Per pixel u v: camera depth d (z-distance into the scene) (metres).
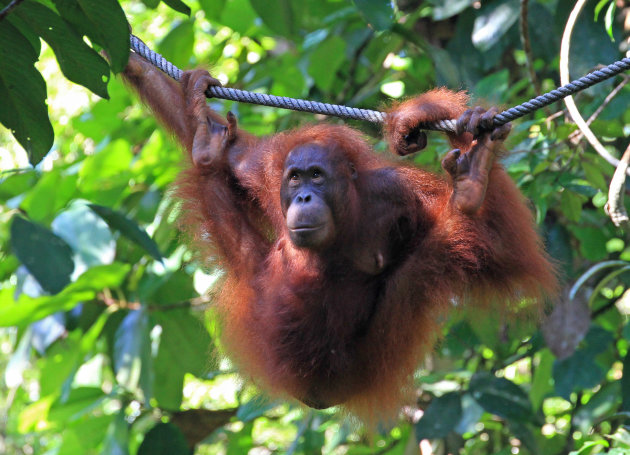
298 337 6.17
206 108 6.71
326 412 9.84
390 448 10.47
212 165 6.61
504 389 9.02
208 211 6.63
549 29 9.80
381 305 5.94
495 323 8.99
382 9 7.76
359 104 11.33
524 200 6.20
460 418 8.88
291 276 6.25
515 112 5.06
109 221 8.57
